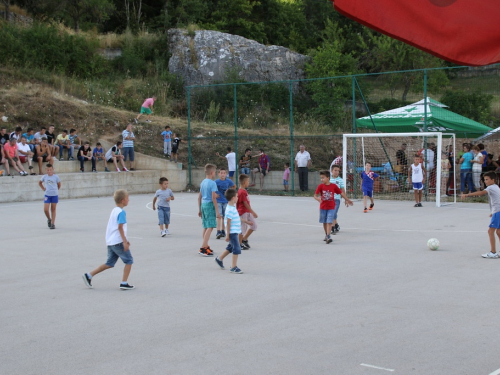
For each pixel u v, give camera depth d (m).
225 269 10.40
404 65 40.56
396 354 5.97
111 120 30.58
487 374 5.41
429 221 16.31
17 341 6.61
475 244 12.51
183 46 38.84
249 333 6.73
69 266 10.84
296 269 10.30
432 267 10.27
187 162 29.78
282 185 27.06
